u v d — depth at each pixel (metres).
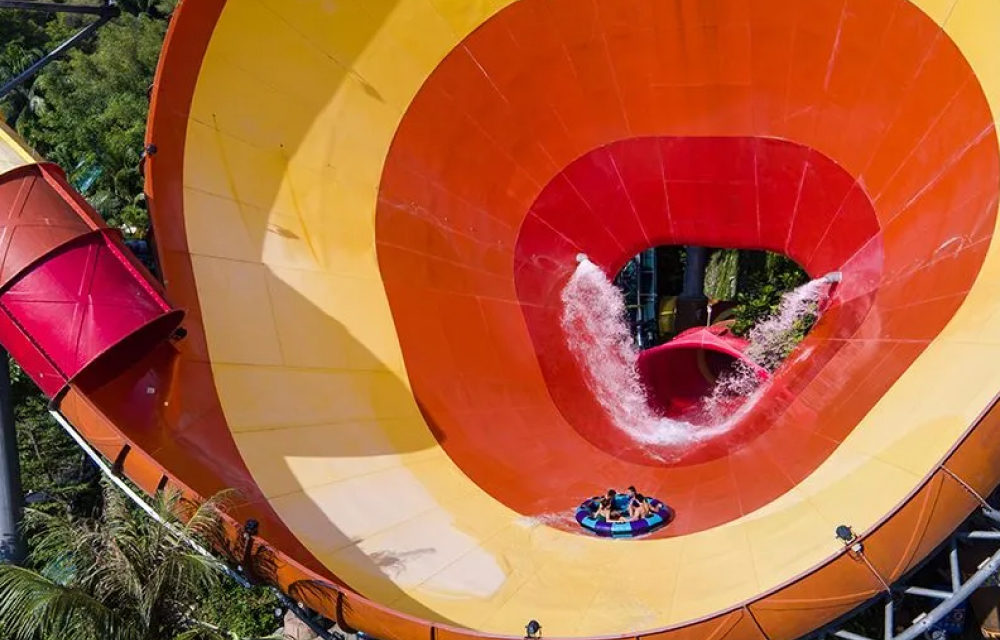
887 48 16.25
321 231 17.45
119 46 42.97
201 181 16.39
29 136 37.34
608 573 13.46
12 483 17.69
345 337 16.91
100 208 29.31
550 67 18.28
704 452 17.38
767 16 16.84
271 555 12.25
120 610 13.88
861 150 17.44
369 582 13.10
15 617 13.67
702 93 18.09
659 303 31.30
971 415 11.42
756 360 23.20
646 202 19.84
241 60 16.78
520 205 19.42
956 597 11.82
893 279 16.50
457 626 12.16
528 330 19.27
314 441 15.36
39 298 13.52
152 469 12.66
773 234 19.70
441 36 17.88
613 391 20.25
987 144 14.87
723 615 11.20
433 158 18.48
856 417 14.59
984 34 14.98
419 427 16.55
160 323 14.00
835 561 11.05
